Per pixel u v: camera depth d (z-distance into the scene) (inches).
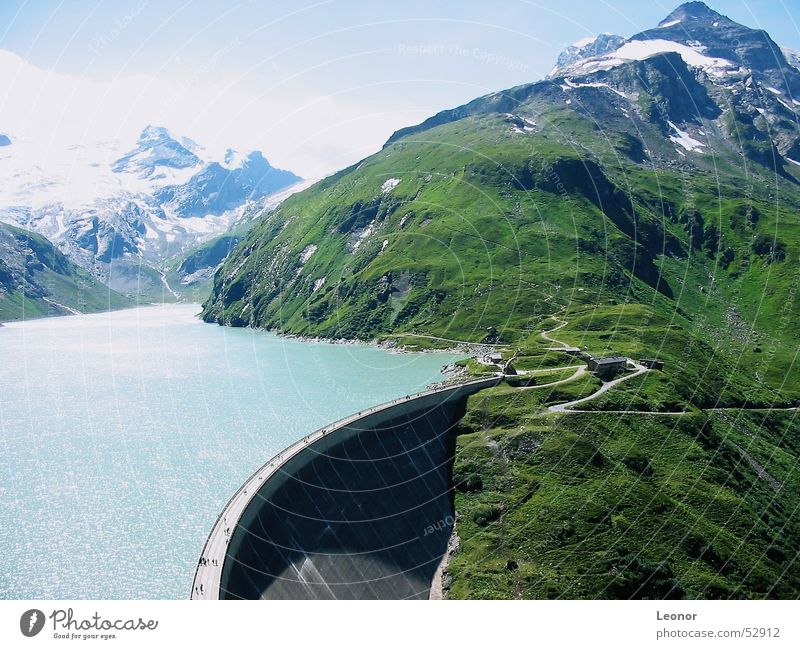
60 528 3855.8
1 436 5629.9
